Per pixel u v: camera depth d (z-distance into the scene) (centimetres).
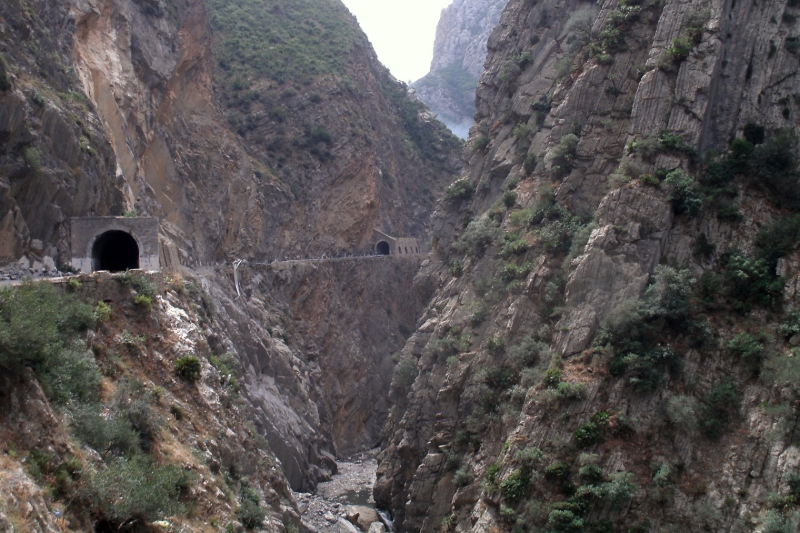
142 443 2936
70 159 4431
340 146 10631
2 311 2442
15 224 3803
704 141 4469
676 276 4056
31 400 2331
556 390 3988
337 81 11438
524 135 5806
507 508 3809
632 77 4969
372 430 8981
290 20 13162
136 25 6875
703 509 3500
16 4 4541
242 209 8550
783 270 4003
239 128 10088
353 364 9000
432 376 5206
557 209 4912
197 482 3044
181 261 6134
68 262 4216
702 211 4278
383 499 5638
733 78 4559
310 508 5388
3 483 1959
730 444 3662
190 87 8481
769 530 3278
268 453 4744
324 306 8925
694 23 4588
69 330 2933
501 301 4947
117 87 6006
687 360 3959
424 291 6669
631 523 3581
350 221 10538
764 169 4306
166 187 7144
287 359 7038
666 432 3791
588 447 3806
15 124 3881
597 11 5681
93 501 2314
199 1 8712
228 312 6069
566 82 5469
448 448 4778
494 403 4572
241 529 3144
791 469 3422
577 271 4253
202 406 3653
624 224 4275
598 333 4112
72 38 5422
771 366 3738
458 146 14000
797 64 4519
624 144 4819
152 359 3488
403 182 12625
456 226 6400
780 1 4625
